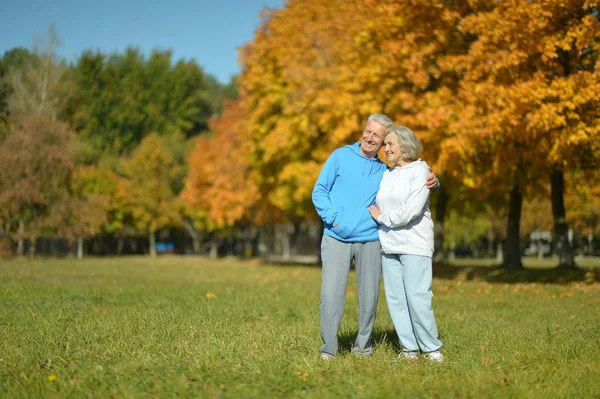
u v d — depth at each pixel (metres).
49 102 40.41
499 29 13.20
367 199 4.90
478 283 14.94
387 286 5.00
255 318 7.14
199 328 5.89
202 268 27.30
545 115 12.42
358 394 3.55
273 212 38.25
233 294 10.33
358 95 17.19
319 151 22.75
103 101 60.50
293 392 3.62
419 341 4.88
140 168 49.69
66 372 4.17
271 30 26.16
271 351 4.78
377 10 15.63
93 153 55.69
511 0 13.07
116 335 5.47
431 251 4.89
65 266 25.36
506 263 20.89
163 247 62.09
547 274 16.33
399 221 4.72
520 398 3.60
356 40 16.89
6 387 3.76
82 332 5.54
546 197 21.17
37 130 16.61
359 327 4.96
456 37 15.45
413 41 15.03
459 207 28.62
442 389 3.71
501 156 15.49
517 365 4.54
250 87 25.86
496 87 13.28
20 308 7.12
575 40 12.86
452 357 4.88
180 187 53.25
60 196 17.44
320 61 21.14
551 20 13.16
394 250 4.84
